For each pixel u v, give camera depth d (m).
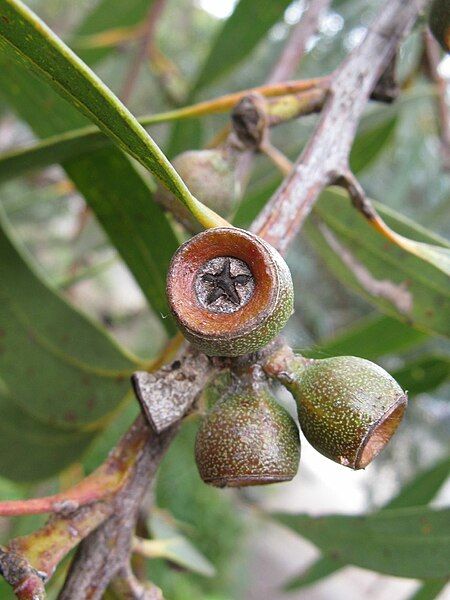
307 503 0.54
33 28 0.05
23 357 0.11
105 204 0.10
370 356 0.13
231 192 0.09
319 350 0.08
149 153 0.05
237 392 0.06
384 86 0.09
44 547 0.06
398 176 0.25
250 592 0.48
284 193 0.08
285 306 0.06
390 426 0.06
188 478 0.33
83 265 0.20
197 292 0.06
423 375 0.13
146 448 0.06
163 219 0.10
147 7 0.19
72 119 0.13
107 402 0.11
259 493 0.45
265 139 0.09
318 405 0.06
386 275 0.10
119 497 0.06
